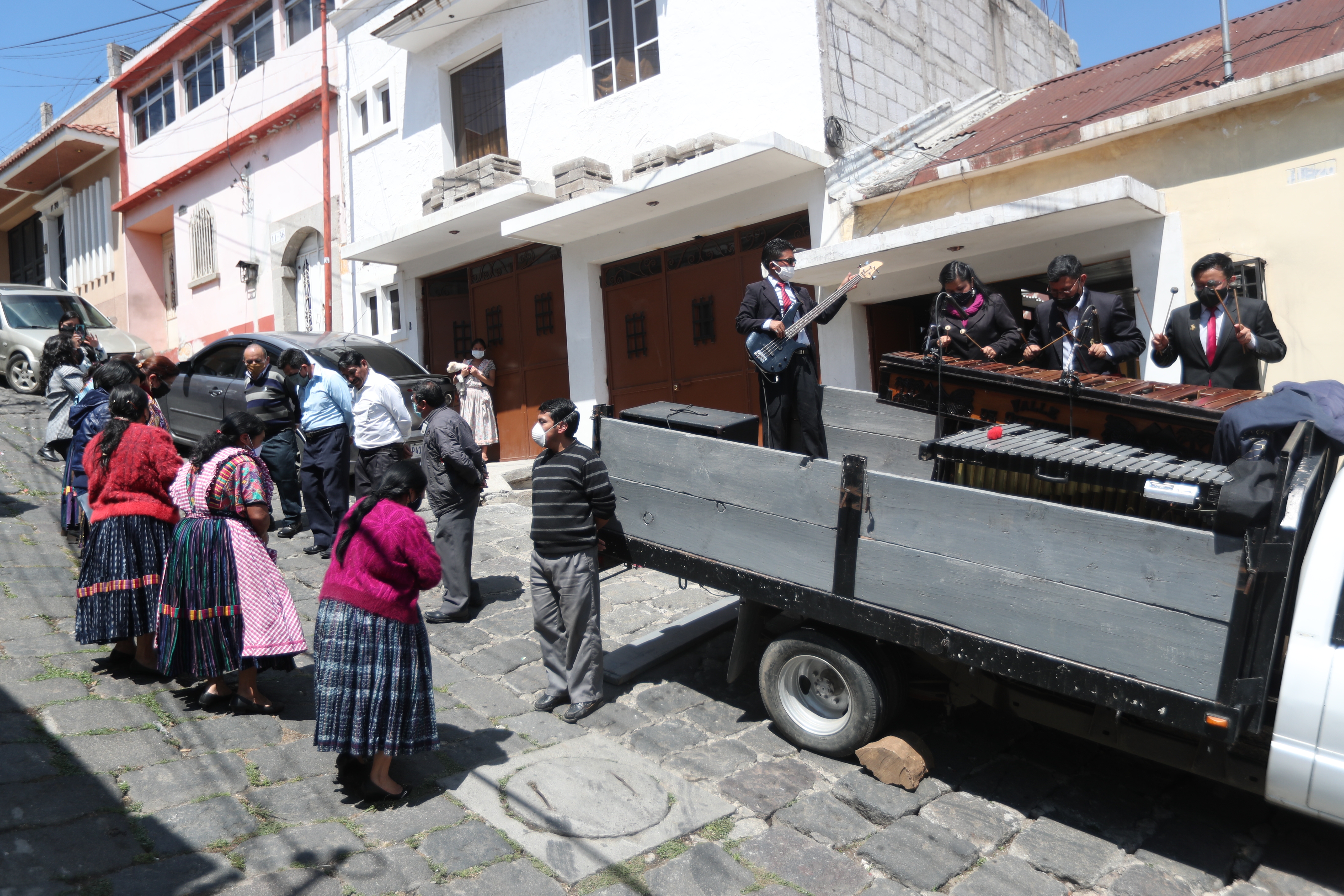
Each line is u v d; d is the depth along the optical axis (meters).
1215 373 5.30
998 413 4.58
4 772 3.62
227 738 4.22
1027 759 4.34
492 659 5.41
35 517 7.21
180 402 9.63
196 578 4.33
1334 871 3.47
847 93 9.05
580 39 10.81
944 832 3.74
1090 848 3.64
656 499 4.73
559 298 11.45
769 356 5.29
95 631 4.55
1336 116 6.11
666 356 10.34
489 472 10.41
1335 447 3.63
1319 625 3.23
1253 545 3.06
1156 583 3.24
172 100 18.20
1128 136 6.96
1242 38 8.46
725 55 9.44
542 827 3.71
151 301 19.31
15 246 24.77
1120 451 3.81
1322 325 6.21
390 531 3.78
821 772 4.24
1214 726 3.09
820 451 5.38
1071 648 3.43
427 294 13.08
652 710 4.84
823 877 3.48
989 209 6.77
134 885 3.10
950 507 3.72
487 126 12.23
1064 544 3.44
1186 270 6.73
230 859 3.33
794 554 4.19
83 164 20.42
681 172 8.61
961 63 11.20
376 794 3.82
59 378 6.55
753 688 5.11
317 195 14.57
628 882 3.41
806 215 9.10
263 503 4.46
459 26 12.09
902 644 3.85
